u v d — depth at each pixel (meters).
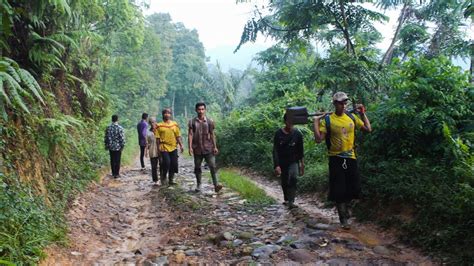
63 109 9.98
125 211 8.08
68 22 8.27
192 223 6.61
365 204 6.45
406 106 6.64
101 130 14.51
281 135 7.22
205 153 9.13
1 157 5.18
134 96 35.09
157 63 45.28
